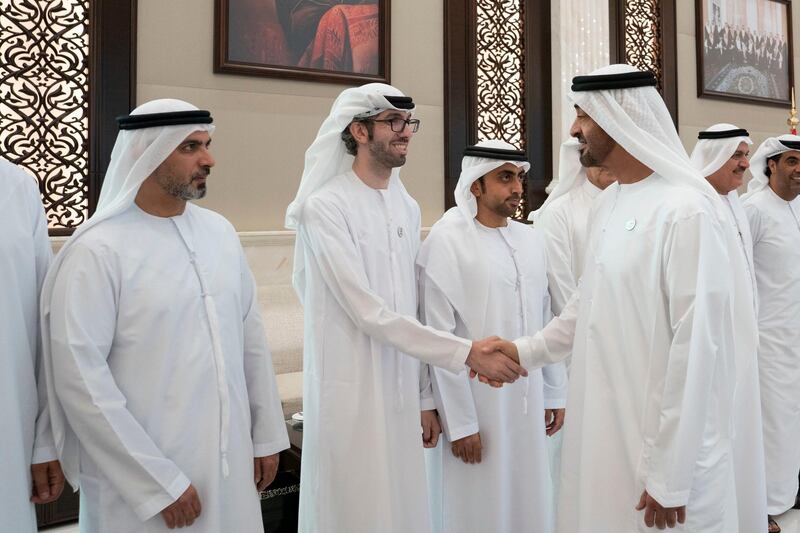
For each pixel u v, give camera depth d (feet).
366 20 14.67
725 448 5.27
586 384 5.66
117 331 5.33
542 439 7.98
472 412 7.50
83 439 5.10
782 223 11.05
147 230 5.61
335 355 6.81
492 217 8.23
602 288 5.62
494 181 8.07
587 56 17.35
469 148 8.20
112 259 5.32
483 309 7.74
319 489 6.77
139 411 5.29
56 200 11.78
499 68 16.71
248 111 13.46
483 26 16.52
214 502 5.41
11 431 4.94
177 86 12.75
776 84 22.12
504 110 16.79
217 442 5.49
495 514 7.62
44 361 5.24
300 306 13.57
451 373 7.34
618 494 5.37
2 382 4.92
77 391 5.02
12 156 11.40
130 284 5.34
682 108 19.81
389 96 6.86
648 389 5.23
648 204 5.45
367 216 6.97
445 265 7.74
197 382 5.45
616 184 6.00
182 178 5.62
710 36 20.35
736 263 7.13
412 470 6.86
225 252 6.01
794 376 10.98
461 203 8.03
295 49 13.87
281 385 12.03
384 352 6.78
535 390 7.95
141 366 5.32
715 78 20.49
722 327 5.14
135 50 12.23
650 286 5.26
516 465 7.83
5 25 11.41
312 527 6.82
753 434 8.31
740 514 8.35
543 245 8.70
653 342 5.20
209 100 13.06
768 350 10.98
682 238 5.06
